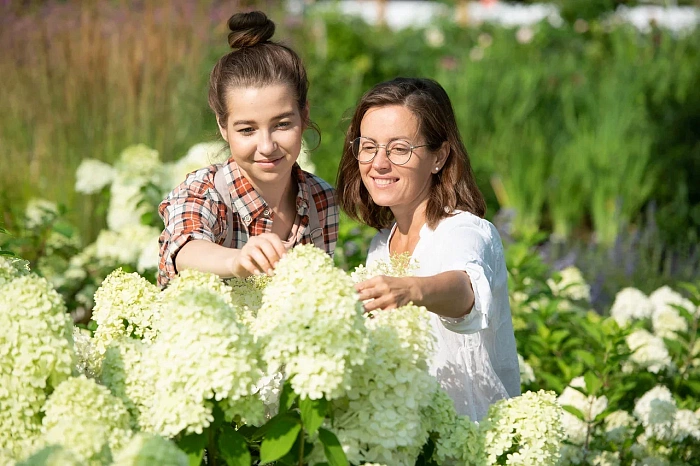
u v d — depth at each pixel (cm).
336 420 194
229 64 267
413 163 267
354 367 186
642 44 1070
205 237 255
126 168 485
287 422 182
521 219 790
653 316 457
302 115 280
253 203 278
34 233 478
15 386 180
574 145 827
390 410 188
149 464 151
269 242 205
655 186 814
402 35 1195
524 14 1293
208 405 178
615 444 342
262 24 276
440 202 270
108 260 463
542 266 435
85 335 228
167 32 709
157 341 189
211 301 178
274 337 176
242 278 236
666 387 392
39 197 623
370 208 299
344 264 422
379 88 273
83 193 604
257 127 261
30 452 170
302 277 190
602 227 765
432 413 209
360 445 194
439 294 214
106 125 650
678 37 1050
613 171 787
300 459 188
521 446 217
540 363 388
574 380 365
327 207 303
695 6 1178
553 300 404
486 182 805
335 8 1225
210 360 173
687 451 354
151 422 186
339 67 1029
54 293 185
